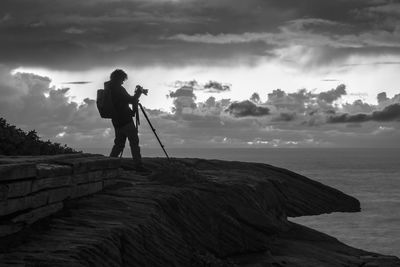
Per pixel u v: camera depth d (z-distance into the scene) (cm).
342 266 1335
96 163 1143
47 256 709
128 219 975
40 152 1419
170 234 1057
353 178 9538
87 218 940
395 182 8000
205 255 1132
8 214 782
